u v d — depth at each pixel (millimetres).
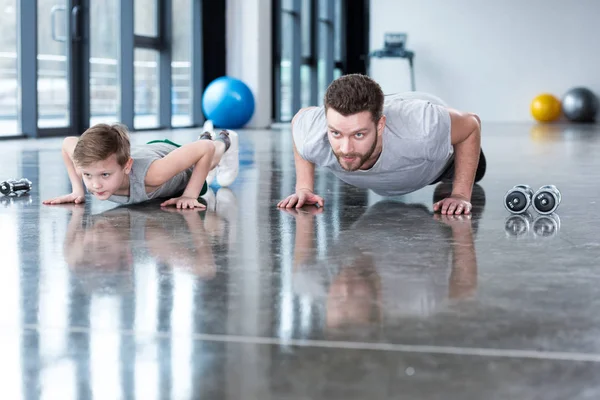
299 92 13125
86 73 8031
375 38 14430
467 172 2918
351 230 2428
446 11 14227
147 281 1741
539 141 7746
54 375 1182
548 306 1539
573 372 1174
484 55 14250
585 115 13375
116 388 1132
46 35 7680
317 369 1190
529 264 1925
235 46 10883
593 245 2176
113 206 2934
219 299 1589
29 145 6371
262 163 5004
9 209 2838
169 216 2697
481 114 14359
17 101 7340
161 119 9758
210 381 1150
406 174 2801
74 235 2312
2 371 1199
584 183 3855
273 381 1145
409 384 1127
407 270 1858
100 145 2689
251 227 2477
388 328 1393
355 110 2367
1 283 1724
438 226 2510
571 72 14148
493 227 2492
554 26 14102
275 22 12312
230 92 10148
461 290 1664
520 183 3855
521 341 1321
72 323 1433
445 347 1288
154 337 1350
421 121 2662
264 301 1573
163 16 9656
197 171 2990
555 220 2641
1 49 7133
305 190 2998
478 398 1076
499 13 14156
